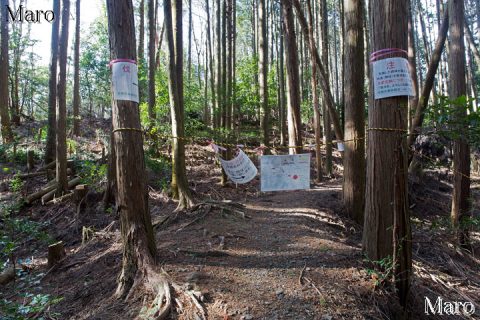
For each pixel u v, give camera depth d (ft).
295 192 29.89
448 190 33.09
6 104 39.88
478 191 34.01
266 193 29.66
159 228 19.43
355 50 22.15
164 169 29.17
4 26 40.42
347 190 23.54
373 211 12.89
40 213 26.14
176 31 23.12
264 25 33.83
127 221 13.00
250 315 10.55
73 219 24.13
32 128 47.75
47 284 15.78
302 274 13.05
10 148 36.58
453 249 21.61
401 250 12.28
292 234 18.19
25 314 12.25
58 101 27.53
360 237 20.97
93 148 39.99
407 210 12.34
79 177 30.30
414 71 35.14
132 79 12.61
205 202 22.25
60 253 18.34
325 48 39.75
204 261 14.19
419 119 16.03
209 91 63.82
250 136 39.96
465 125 9.57
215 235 17.40
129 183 12.89
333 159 49.06
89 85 60.08
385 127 12.11
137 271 12.63
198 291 11.47
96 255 17.72
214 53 57.62
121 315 11.03
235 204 23.04
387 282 12.38
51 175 31.30
